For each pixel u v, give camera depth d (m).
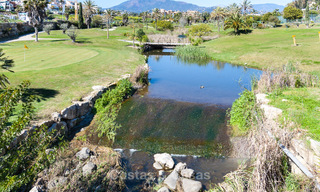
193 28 71.00
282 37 56.56
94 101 17.42
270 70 18.97
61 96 16.58
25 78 19.66
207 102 18.25
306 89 15.07
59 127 13.38
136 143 12.93
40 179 9.06
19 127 5.83
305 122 10.18
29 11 49.03
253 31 69.31
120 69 26.89
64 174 9.62
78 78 21.48
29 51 35.34
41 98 15.66
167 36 64.12
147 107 16.88
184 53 45.09
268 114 11.96
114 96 17.44
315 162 7.99
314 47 37.34
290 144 9.00
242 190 7.95
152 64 36.25
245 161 10.96
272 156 7.85
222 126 14.05
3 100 6.02
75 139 13.19
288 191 7.53
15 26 61.56
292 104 12.33
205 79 26.50
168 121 14.85
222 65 35.66
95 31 78.81
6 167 5.73
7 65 14.86
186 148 12.37
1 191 5.07
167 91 21.56
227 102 18.34
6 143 5.68
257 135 8.87
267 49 40.41
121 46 50.84
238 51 43.41
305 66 28.97
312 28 68.19
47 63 26.97
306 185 7.56
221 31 83.12
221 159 11.39
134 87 21.94
